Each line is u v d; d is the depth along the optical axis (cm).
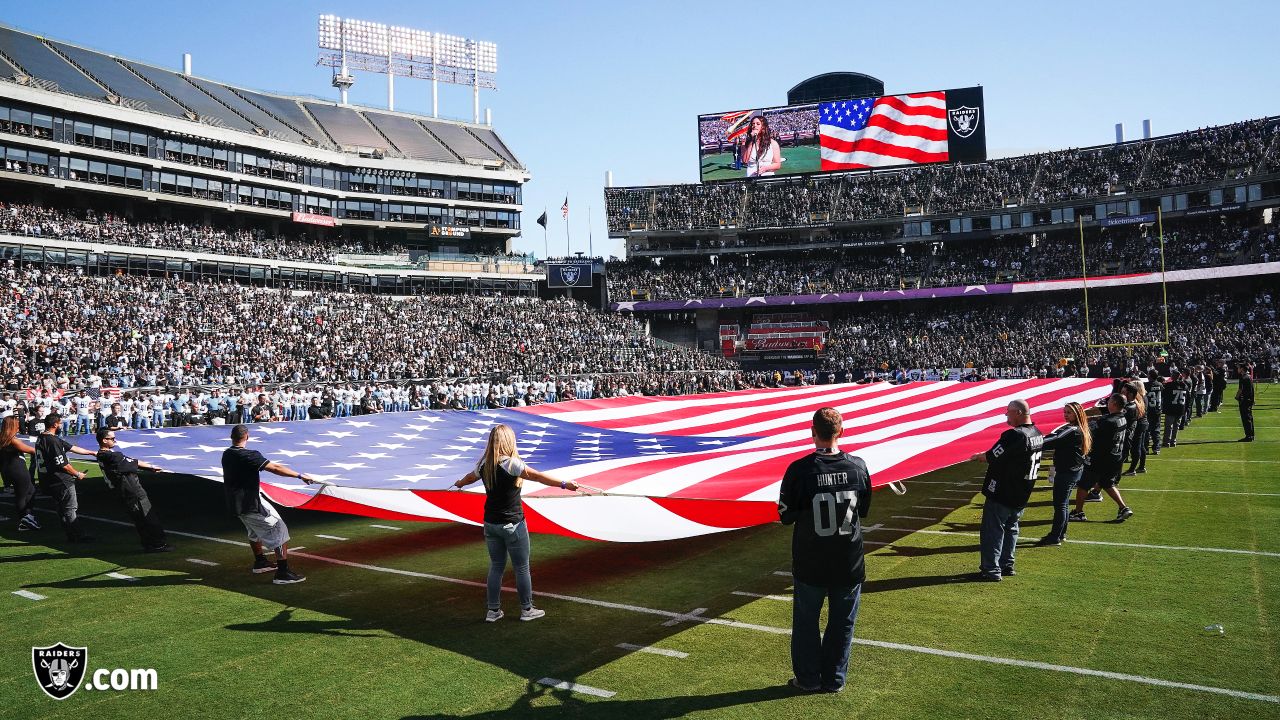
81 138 4672
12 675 612
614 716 525
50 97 4475
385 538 1107
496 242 6888
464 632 699
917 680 574
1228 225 5291
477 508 807
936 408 1752
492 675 600
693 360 5219
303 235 5828
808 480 547
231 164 5369
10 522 1227
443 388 3488
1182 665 588
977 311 5562
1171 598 743
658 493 780
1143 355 4412
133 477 1030
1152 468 1525
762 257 6469
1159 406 1709
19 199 4641
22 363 2925
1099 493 1244
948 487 1435
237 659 639
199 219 5422
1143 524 1059
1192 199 5231
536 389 3659
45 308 3475
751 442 1399
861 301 5609
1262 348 4153
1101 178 5584
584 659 630
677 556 971
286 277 5231
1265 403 2906
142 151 4928
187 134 5097
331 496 905
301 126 6175
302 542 1084
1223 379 2636
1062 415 1430
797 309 6172
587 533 781
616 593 813
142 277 4356
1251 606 713
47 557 997
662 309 6034
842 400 1992
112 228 4512
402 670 611
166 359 3403
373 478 1085
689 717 521
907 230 6009
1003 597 764
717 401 2069
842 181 6388
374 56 7206
